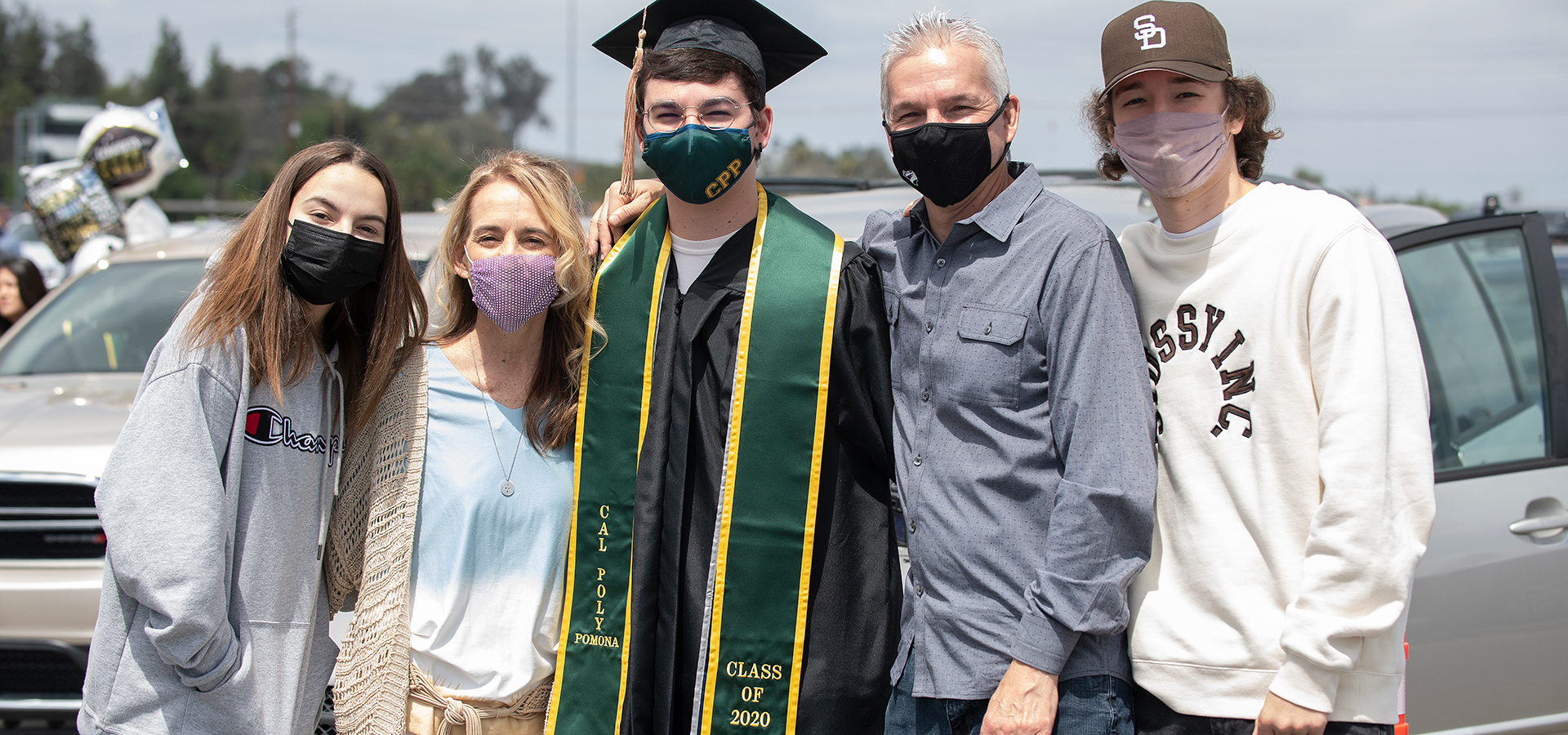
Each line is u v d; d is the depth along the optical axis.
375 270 2.20
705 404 2.39
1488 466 3.04
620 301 2.44
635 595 2.29
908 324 2.26
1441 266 3.31
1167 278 2.11
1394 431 1.87
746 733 2.31
